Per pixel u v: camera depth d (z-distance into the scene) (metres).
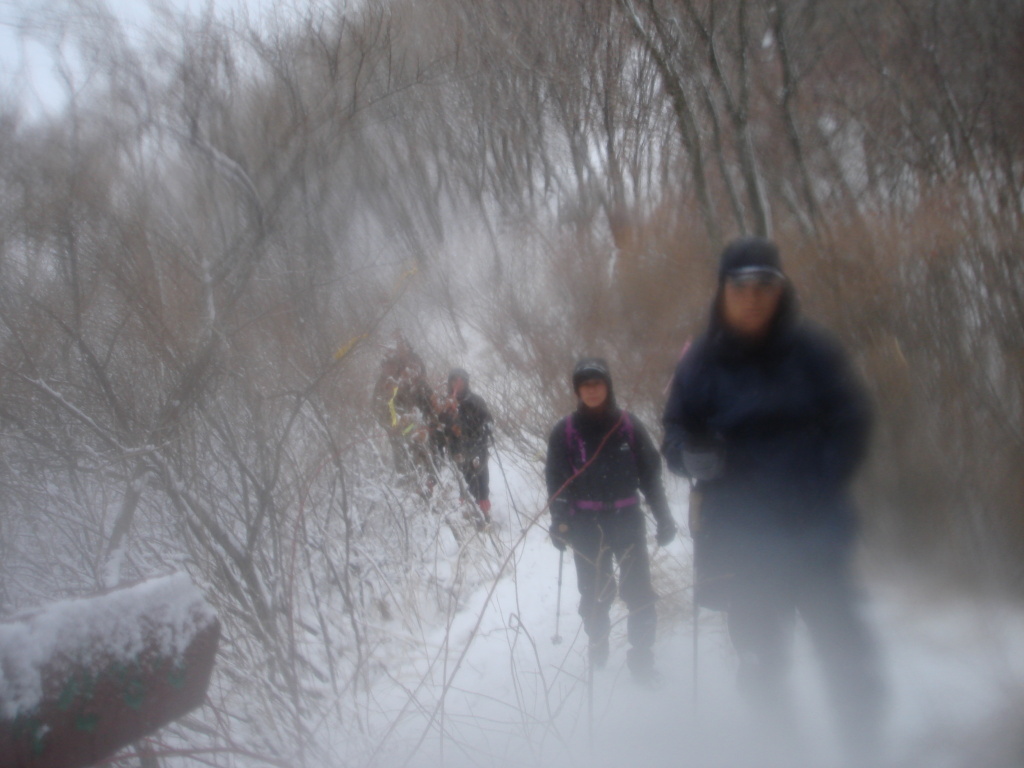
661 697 3.08
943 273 3.97
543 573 4.70
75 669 1.67
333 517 4.23
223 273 3.87
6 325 3.37
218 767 2.61
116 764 2.47
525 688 3.30
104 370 3.47
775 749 2.62
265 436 3.67
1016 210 4.19
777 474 2.47
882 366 3.73
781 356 2.46
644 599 3.30
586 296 7.30
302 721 3.11
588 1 8.62
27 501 3.40
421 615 4.21
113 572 2.97
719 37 5.58
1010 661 2.78
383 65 5.92
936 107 6.01
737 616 2.66
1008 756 2.36
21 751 1.57
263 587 3.40
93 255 3.56
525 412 6.82
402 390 5.25
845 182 6.04
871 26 6.47
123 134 3.94
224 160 4.25
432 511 5.16
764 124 6.01
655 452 3.36
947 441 3.54
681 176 7.66
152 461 3.30
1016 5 6.08
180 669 1.85
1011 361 3.68
